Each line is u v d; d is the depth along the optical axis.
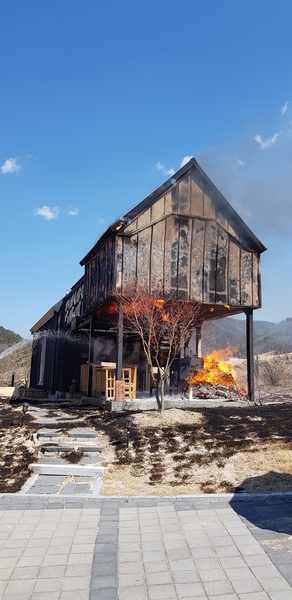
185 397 17.08
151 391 19.33
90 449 9.96
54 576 4.64
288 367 34.16
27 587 4.42
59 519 6.31
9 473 8.68
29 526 6.04
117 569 4.79
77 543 5.47
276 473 8.29
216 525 6.04
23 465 9.10
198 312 17.23
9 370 47.50
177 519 6.29
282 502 6.99
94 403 16.81
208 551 5.22
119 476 8.46
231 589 4.36
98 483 8.07
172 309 15.95
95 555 5.13
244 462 8.90
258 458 9.02
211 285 16.56
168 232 16.28
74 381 22.28
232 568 4.79
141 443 10.16
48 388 25.09
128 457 9.45
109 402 14.52
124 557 5.08
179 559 5.02
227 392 17.06
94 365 18.20
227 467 8.69
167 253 16.11
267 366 34.62
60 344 23.34
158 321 15.91
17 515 6.47
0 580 4.57
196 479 8.16
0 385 35.28
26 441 10.80
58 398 21.56
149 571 4.74
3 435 11.38
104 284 16.52
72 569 4.79
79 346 22.62
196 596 4.24
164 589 4.37
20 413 14.58
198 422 11.70
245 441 10.04
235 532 5.78
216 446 9.78
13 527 6.00
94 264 18.39
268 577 4.58
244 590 4.34
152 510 6.68
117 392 14.44
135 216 15.83
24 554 5.17
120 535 5.72
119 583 4.49
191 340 20.75
